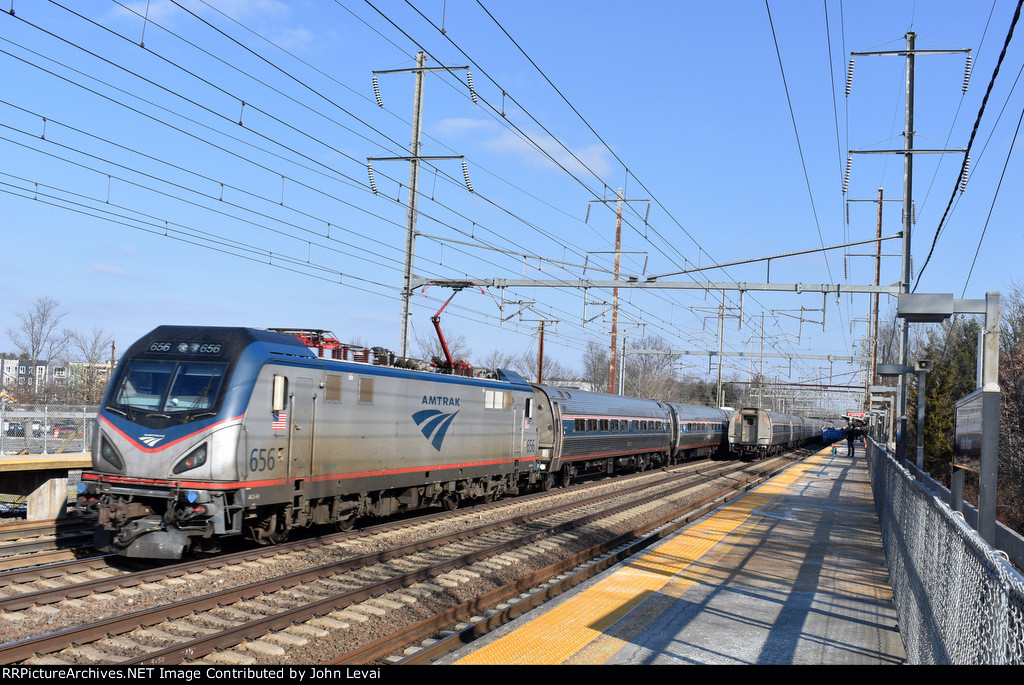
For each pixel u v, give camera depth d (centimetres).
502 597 1072
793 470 3741
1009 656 423
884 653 845
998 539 1488
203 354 1230
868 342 5316
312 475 1355
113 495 1178
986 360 757
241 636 832
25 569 1051
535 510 2011
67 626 859
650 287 2200
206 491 1145
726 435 5016
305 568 1191
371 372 1528
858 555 1459
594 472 3178
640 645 838
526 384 2288
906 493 1034
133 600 968
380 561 1271
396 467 1616
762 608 1018
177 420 1170
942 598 646
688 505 2156
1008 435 2616
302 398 1329
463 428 1900
